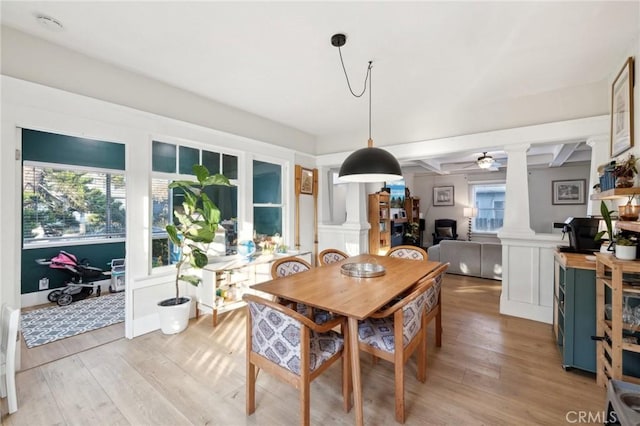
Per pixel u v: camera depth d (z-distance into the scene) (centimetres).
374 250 576
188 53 234
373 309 156
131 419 166
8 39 203
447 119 367
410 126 394
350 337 157
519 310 319
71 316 326
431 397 184
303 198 470
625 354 185
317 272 244
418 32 204
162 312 274
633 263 167
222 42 218
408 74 269
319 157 492
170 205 309
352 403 180
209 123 332
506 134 325
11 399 169
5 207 203
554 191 687
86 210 430
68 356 236
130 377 207
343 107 357
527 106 315
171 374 211
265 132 401
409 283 209
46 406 176
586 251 231
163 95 291
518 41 214
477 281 464
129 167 268
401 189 739
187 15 187
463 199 806
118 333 279
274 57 240
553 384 197
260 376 209
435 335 257
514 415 167
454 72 264
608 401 153
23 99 209
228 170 364
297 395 188
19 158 212
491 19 189
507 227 326
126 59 245
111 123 254
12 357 170
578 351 208
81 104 237
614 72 256
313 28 200
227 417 168
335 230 480
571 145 426
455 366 220
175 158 311
